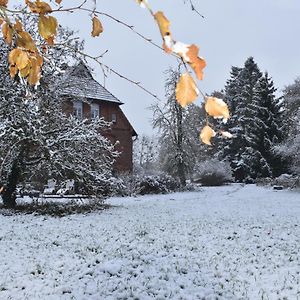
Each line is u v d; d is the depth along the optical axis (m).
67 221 14.03
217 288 6.83
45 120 16.61
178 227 12.72
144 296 6.34
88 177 17.22
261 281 7.23
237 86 56.41
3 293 6.50
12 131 15.10
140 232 11.70
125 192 27.86
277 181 35.69
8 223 13.38
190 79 1.17
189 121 34.56
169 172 37.06
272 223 13.64
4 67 14.30
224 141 50.06
